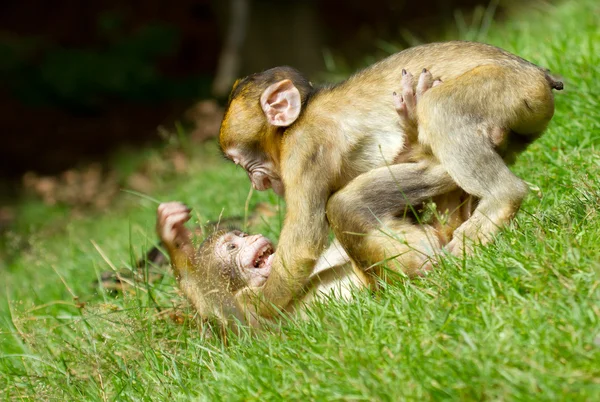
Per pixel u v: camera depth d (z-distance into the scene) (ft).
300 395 25.62
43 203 89.25
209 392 28.09
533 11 77.36
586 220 30.53
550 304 25.63
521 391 22.63
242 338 32.24
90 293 47.78
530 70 31.53
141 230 54.65
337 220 32.37
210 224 43.65
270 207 50.85
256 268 35.83
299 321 31.17
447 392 23.47
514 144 32.55
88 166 112.57
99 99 130.93
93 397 32.35
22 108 130.82
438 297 27.99
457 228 31.50
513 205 30.63
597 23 62.54
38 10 145.38
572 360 23.34
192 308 36.37
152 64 134.41
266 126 35.29
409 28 128.98
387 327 27.63
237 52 124.77
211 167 70.90
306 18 124.77
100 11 143.54
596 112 43.62
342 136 33.71
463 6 126.41
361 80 34.40
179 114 127.03
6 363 39.63
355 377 25.29
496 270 28.12
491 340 24.98
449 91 31.09
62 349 37.45
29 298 50.37
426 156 32.48
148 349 34.40
